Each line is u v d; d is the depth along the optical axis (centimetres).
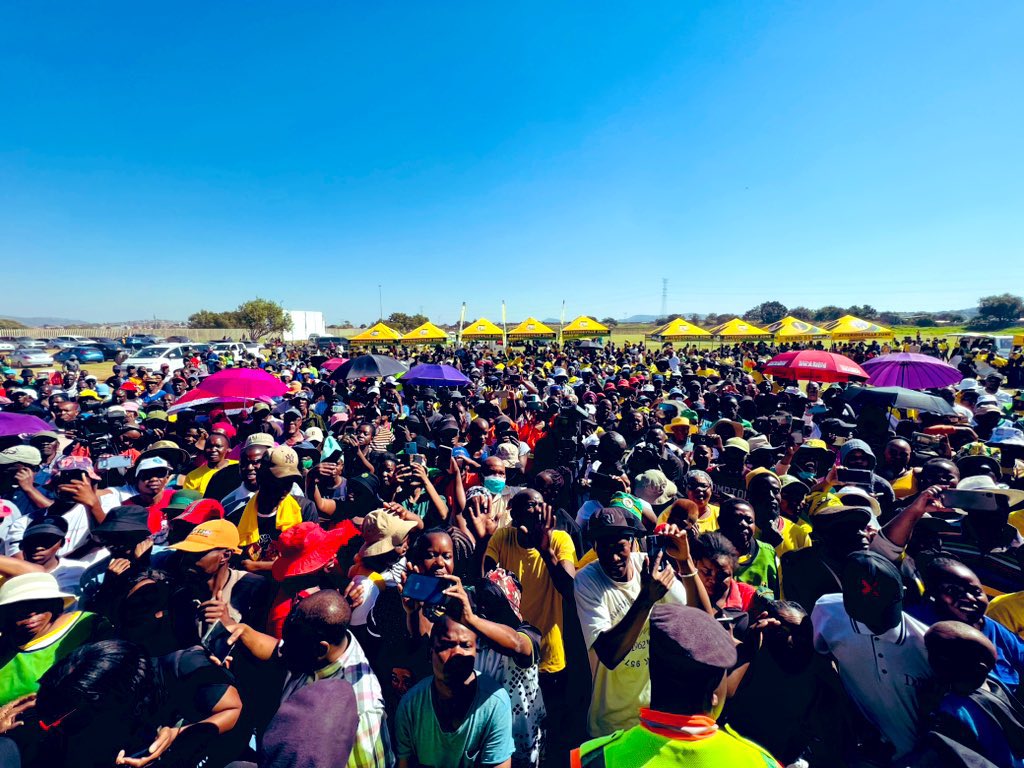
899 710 211
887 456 527
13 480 424
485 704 207
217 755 215
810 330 2272
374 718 210
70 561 321
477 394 1208
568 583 303
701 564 266
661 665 152
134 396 1180
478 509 368
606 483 438
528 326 2822
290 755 146
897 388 601
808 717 247
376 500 457
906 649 212
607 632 233
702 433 729
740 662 234
